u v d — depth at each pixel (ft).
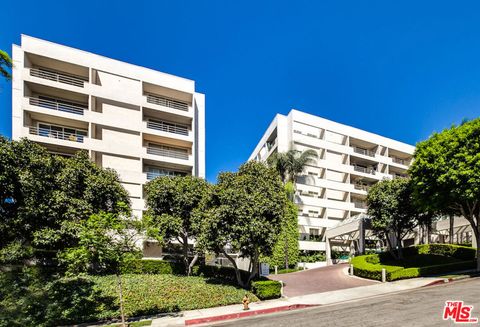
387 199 82.07
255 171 65.51
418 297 43.09
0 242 51.24
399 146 178.60
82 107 101.91
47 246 54.70
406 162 187.32
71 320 40.01
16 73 90.89
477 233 66.59
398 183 83.71
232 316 41.55
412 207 79.97
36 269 54.03
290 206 120.16
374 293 52.37
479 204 66.08
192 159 111.14
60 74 100.83
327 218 143.95
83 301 45.60
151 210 71.26
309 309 43.24
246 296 47.55
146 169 107.76
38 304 43.09
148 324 38.40
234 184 60.13
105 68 102.83
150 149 107.04
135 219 41.19
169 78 112.98
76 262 35.96
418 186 65.21
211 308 46.91
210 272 70.64
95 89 98.78
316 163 133.28
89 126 96.32
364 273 71.20
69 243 55.47
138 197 97.71
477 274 62.18
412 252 95.50
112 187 65.16
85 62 99.55
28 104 88.33
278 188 64.03
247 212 55.36
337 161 156.46
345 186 150.10
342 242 142.00
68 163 63.31
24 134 86.33
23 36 91.35
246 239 53.93
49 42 94.73
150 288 52.90
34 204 52.26
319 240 137.59
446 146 60.49
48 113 90.94
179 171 114.42
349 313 36.70
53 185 57.67
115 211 62.18
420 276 65.36
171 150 114.93
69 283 51.67
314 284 67.21
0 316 38.52
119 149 98.63
